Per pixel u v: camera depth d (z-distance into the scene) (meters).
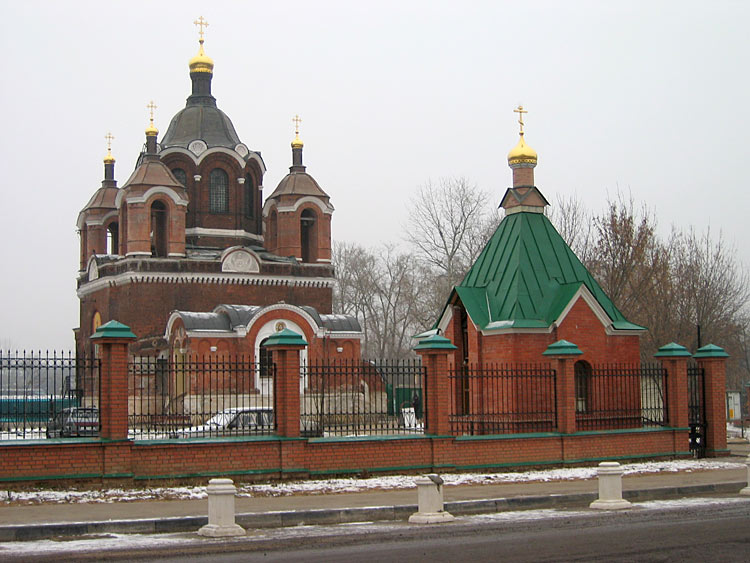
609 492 19.50
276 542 15.41
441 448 24.47
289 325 52.59
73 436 24.67
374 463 23.72
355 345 54.97
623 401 31.44
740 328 57.72
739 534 15.59
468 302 31.86
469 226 67.94
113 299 59.81
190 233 62.06
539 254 32.53
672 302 50.09
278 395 23.20
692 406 29.78
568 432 26.48
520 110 34.47
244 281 60.12
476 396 31.39
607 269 50.16
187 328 50.41
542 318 31.00
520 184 33.78
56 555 14.25
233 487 16.56
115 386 21.17
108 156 70.12
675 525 16.70
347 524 17.84
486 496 20.70
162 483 21.33
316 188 63.97
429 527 17.00
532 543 14.88
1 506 19.08
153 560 13.77
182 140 63.84
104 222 68.25
